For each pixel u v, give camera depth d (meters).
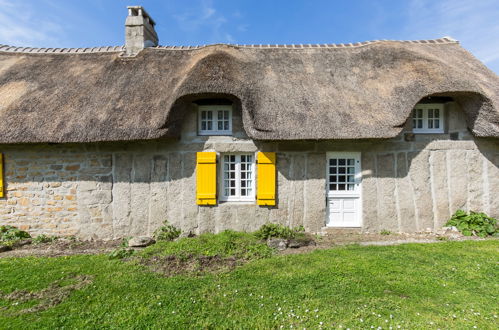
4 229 6.36
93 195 6.47
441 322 2.87
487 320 2.92
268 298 3.41
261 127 5.84
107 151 6.48
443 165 6.52
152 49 7.80
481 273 4.04
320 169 6.49
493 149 6.49
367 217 6.49
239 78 6.14
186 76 6.17
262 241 5.59
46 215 6.46
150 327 2.89
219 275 4.09
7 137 5.80
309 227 6.49
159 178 6.50
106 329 2.86
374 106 6.10
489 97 5.81
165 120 5.81
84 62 7.63
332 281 3.81
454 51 7.59
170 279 3.96
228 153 6.64
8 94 6.49
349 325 2.85
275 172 6.46
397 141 6.51
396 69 6.59
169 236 6.15
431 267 4.25
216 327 2.88
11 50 8.12
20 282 3.91
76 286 3.78
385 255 4.79
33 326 2.91
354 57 7.32
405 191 6.50
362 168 6.52
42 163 6.45
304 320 2.96
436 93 5.81
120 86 6.67
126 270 4.30
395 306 3.18
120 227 6.49
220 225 6.47
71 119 6.01
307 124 5.89
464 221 6.28
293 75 6.87
